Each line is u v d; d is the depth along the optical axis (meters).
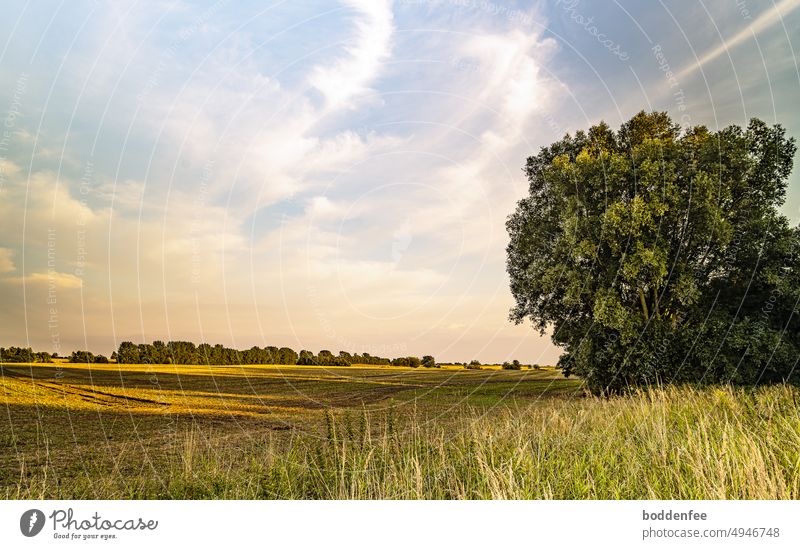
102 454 13.15
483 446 8.41
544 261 23.09
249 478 8.29
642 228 19.55
